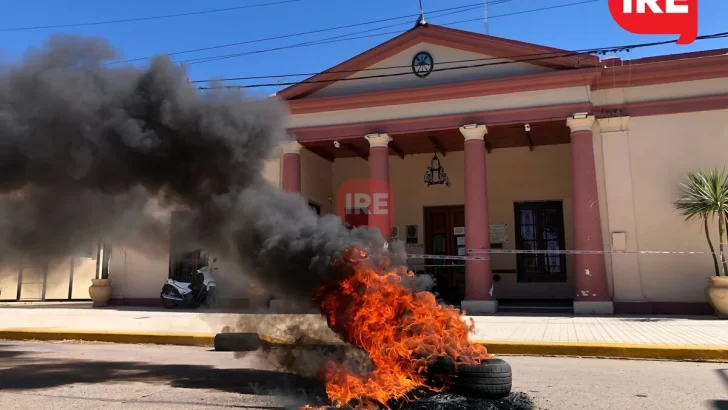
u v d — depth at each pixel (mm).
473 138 13180
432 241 16625
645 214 12297
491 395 4391
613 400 4793
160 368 6633
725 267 11594
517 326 9914
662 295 11984
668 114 12414
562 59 12820
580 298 12125
